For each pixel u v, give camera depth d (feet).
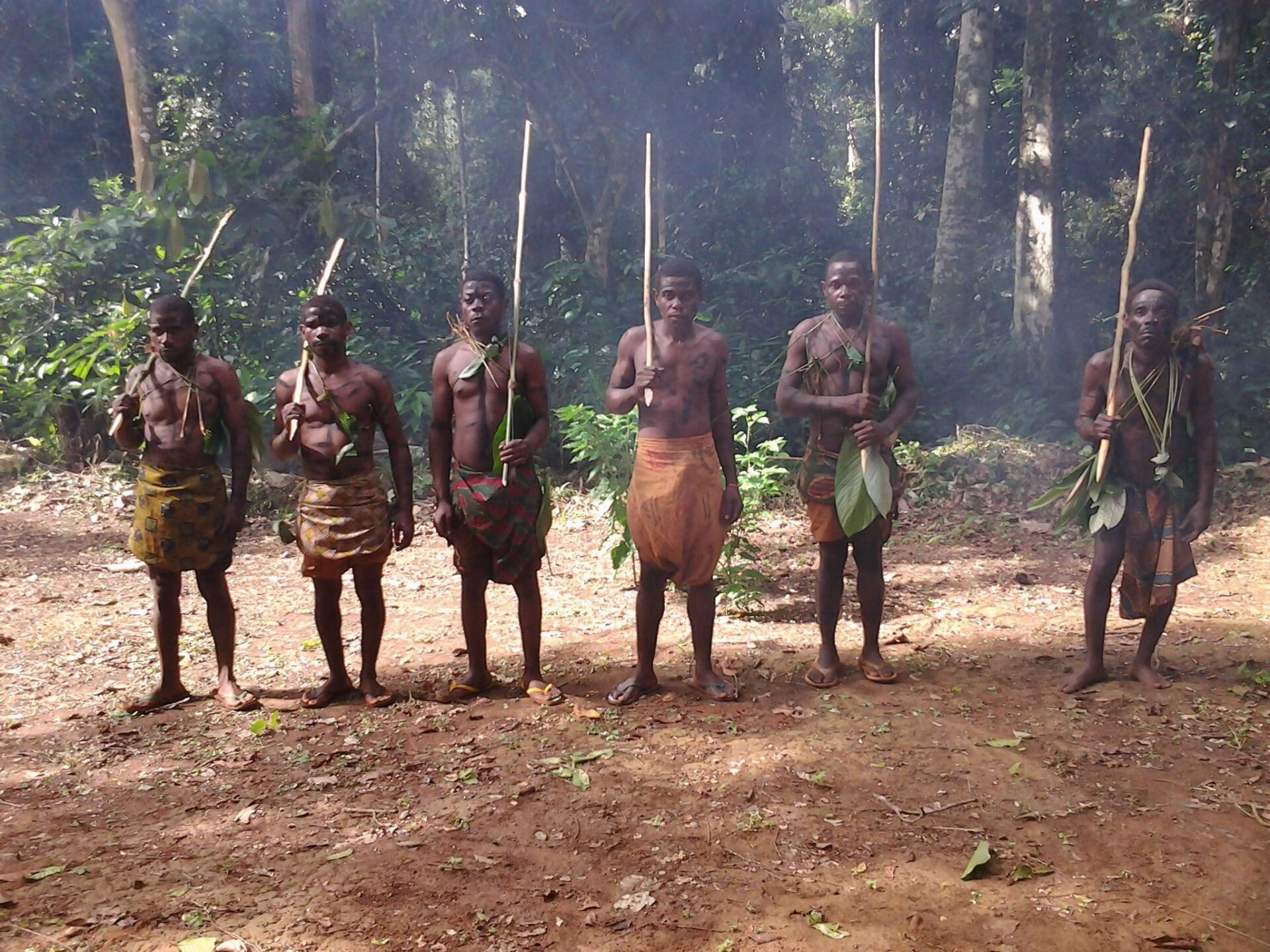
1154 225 45.57
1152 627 15.05
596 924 9.38
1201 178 37.19
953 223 40.32
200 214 32.63
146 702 14.79
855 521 14.55
